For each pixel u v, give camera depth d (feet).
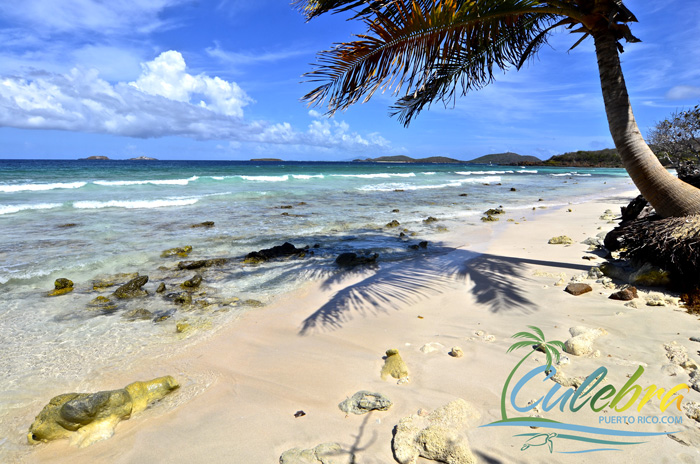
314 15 16.97
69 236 30.94
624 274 18.01
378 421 9.43
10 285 20.18
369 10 16.37
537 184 106.42
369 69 17.79
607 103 17.38
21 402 10.75
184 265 23.47
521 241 29.40
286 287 20.44
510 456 7.95
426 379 11.07
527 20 21.52
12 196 52.37
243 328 15.43
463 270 21.99
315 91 17.84
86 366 12.60
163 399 10.78
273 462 8.32
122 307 17.70
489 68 22.17
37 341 14.32
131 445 9.00
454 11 16.60
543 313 15.11
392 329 14.80
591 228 34.17
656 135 34.68
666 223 16.12
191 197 56.49
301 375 11.76
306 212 46.80
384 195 67.62
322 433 9.12
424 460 8.17
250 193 63.46
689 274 15.56
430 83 23.38
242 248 28.78
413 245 28.73
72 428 9.35
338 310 16.98
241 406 10.36
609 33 16.78
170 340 14.46
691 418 8.64
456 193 74.33
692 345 11.64
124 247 28.17
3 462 8.66
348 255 24.54
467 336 13.70
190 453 8.68
